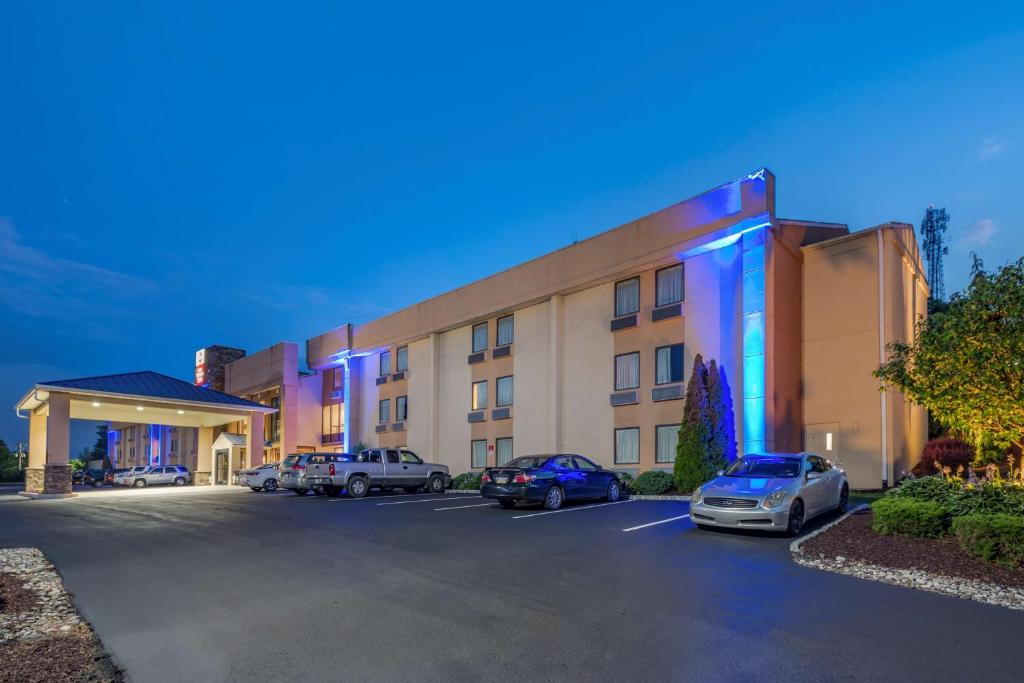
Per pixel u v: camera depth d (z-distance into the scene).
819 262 20.56
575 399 24.75
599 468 18.12
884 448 18.41
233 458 36.38
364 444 37.09
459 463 30.02
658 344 22.00
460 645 5.96
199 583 8.64
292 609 7.27
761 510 11.23
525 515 15.20
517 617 6.80
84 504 22.23
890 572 8.51
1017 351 9.34
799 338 20.55
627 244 23.11
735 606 7.11
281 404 40.41
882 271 19.05
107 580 8.91
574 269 25.00
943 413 10.78
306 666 5.52
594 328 24.38
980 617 6.68
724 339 20.09
